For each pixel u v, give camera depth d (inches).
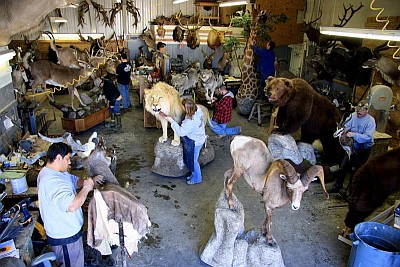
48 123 302.5
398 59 235.9
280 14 333.4
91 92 322.3
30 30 80.9
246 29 345.7
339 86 301.7
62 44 463.8
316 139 232.1
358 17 290.5
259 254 130.5
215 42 437.1
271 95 210.8
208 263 138.6
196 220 169.8
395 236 127.3
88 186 103.8
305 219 173.2
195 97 362.9
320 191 201.3
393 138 240.8
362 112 183.8
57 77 266.1
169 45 462.0
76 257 113.3
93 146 160.7
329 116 223.3
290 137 208.7
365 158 188.2
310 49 354.0
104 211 106.9
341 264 142.1
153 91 201.0
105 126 299.4
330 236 160.2
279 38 369.7
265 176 126.7
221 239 135.9
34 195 135.3
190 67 381.7
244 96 328.5
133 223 110.5
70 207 100.7
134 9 469.7
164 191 196.2
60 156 105.7
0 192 131.6
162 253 145.4
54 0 73.0
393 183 142.5
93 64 294.2
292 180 110.6
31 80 286.7
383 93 211.3
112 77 337.4
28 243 113.7
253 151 127.0
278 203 122.6
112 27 479.5
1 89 179.5
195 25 470.9
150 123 295.4
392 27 249.3
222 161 238.8
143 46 514.0
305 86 215.6
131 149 253.8
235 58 418.3
